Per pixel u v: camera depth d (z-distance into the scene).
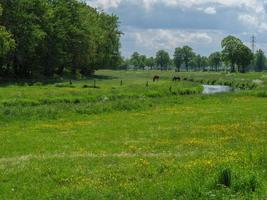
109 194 12.84
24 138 25.89
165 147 22.36
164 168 16.48
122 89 69.25
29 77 102.12
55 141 24.75
